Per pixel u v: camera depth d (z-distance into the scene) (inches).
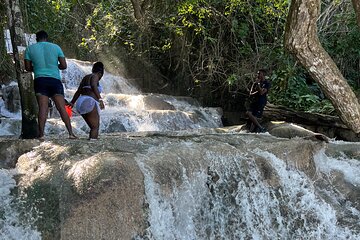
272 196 235.0
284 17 535.2
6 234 173.9
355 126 253.3
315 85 549.3
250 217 224.4
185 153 221.9
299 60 240.5
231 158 232.8
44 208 175.2
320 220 234.2
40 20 580.7
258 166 238.1
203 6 557.6
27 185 185.8
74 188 175.0
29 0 552.4
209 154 227.9
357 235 226.2
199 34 588.1
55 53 259.8
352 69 549.6
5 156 218.4
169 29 609.0
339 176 262.5
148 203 189.9
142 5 604.4
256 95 411.2
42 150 215.3
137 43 673.6
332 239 227.6
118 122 438.9
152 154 214.1
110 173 179.0
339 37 550.0
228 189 224.7
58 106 260.2
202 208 214.7
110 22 669.9
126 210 179.0
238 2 529.3
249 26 566.9
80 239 167.8
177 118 488.4
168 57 649.0
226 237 215.5
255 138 291.4
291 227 230.5
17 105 464.4
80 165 183.8
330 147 289.4
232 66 571.2
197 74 606.9
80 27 755.4
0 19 382.9
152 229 188.2
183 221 204.4
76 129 391.2
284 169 247.3
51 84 256.2
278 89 522.6
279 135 371.6
